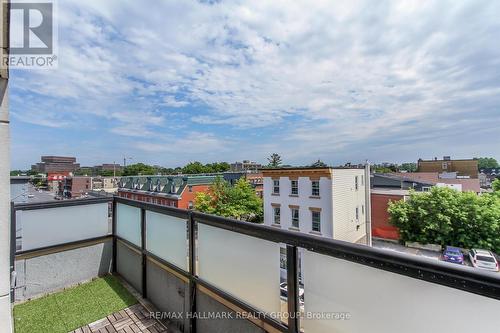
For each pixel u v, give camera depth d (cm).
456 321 73
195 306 184
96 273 301
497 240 884
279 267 125
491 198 949
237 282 149
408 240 1141
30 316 220
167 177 2464
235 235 151
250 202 2109
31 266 256
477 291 66
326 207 1343
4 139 115
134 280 272
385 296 89
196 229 183
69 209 287
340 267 102
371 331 93
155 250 231
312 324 112
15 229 239
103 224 312
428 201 1087
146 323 208
